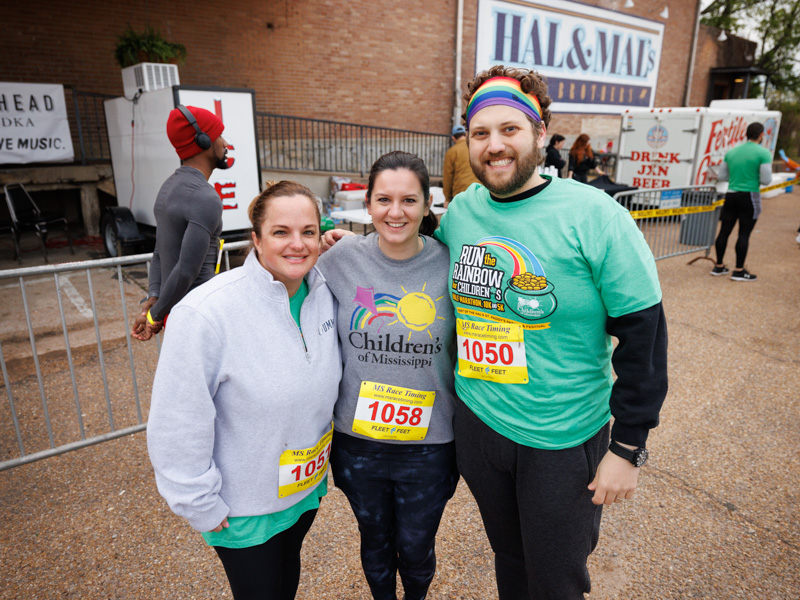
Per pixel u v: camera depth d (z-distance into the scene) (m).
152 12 9.40
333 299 1.61
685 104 20.66
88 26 8.83
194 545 2.31
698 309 5.45
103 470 2.82
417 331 1.57
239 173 6.27
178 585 2.10
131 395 3.59
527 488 1.46
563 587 1.50
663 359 1.30
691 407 3.52
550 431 1.40
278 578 1.51
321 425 1.49
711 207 7.18
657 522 2.47
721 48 21.92
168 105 5.79
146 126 6.32
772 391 3.74
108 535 2.36
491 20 13.93
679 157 10.31
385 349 1.58
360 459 1.68
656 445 3.09
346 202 7.46
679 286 6.25
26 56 8.40
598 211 1.28
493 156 1.32
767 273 6.82
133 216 6.70
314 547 2.31
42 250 7.53
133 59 6.89
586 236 1.29
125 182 7.28
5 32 8.17
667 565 2.22
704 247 7.33
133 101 6.48
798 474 2.82
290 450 1.41
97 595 2.04
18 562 2.20
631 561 2.24
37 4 8.34
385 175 1.46
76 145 9.03
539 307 1.35
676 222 7.60
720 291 6.06
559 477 1.42
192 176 2.39
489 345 1.46
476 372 1.50
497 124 1.29
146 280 6.25
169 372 1.24
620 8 16.72
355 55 11.98
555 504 1.43
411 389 1.60
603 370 1.44
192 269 2.31
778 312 5.36
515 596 1.73
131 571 2.16
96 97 8.90
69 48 8.73
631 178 11.02
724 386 3.81
